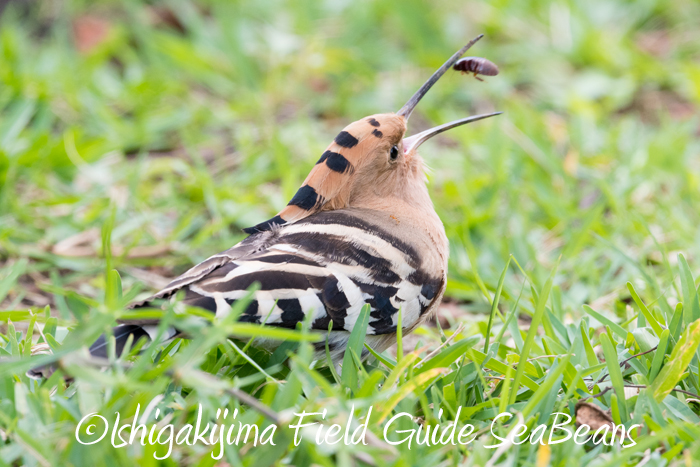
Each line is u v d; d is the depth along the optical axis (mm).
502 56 17516
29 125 14391
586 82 16234
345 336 7156
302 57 16859
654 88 16469
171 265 10938
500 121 14367
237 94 16266
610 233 11156
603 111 15672
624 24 18203
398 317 7105
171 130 14820
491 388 7168
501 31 18172
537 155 13156
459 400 6699
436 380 6660
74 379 6652
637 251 10672
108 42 17406
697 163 13516
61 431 5637
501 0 18547
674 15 18562
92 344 6051
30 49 17141
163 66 16703
